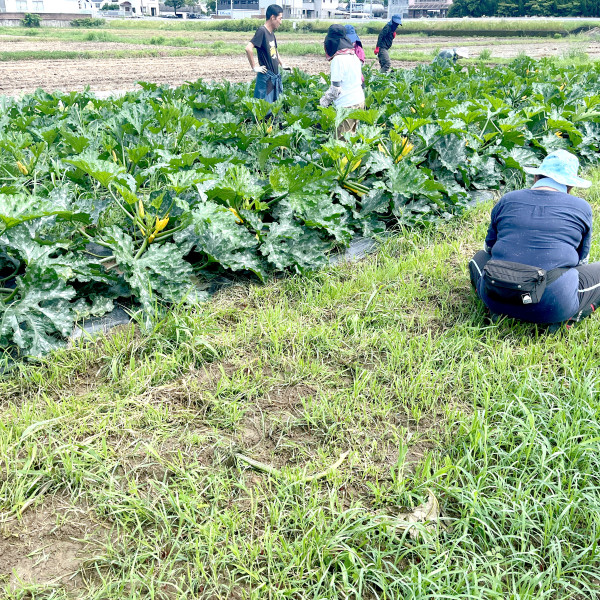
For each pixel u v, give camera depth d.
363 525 2.60
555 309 3.79
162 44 38.66
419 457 3.03
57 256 4.41
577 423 3.01
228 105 8.99
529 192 4.00
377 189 5.66
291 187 4.89
